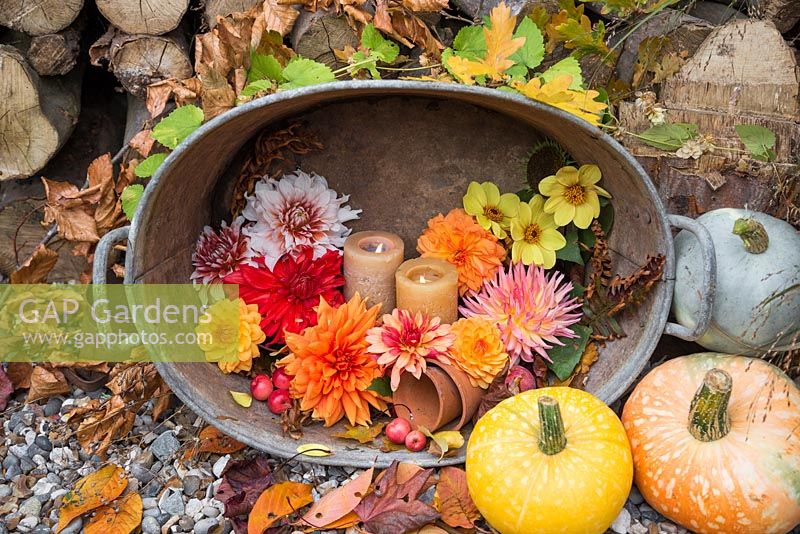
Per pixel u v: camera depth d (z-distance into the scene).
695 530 1.35
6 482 1.47
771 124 1.51
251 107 1.33
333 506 1.36
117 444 1.51
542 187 1.50
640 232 1.46
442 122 1.55
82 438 1.48
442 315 1.48
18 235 1.74
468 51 1.48
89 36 1.70
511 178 1.57
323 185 1.56
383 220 1.60
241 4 1.55
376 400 1.47
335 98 1.51
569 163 1.54
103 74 1.79
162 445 1.49
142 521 1.41
